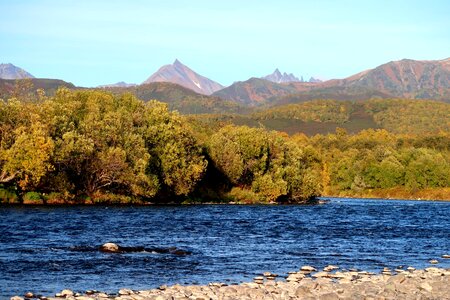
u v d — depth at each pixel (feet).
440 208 317.01
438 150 618.03
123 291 73.56
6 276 82.94
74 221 169.68
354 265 104.42
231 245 127.54
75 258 100.94
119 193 274.36
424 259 114.62
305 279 86.38
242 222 191.31
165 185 290.97
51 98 280.72
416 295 74.74
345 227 183.01
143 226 164.86
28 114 237.25
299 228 175.11
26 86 287.89
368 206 331.98
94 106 279.90
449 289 79.97
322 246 130.31
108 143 263.29
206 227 168.96
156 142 283.18
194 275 89.61
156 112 291.79
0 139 231.30
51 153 226.38
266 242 135.33
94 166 254.68
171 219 193.26
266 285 80.23
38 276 83.82
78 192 258.57
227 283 83.82
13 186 235.20
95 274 87.10
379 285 81.41
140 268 93.81
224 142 337.11
